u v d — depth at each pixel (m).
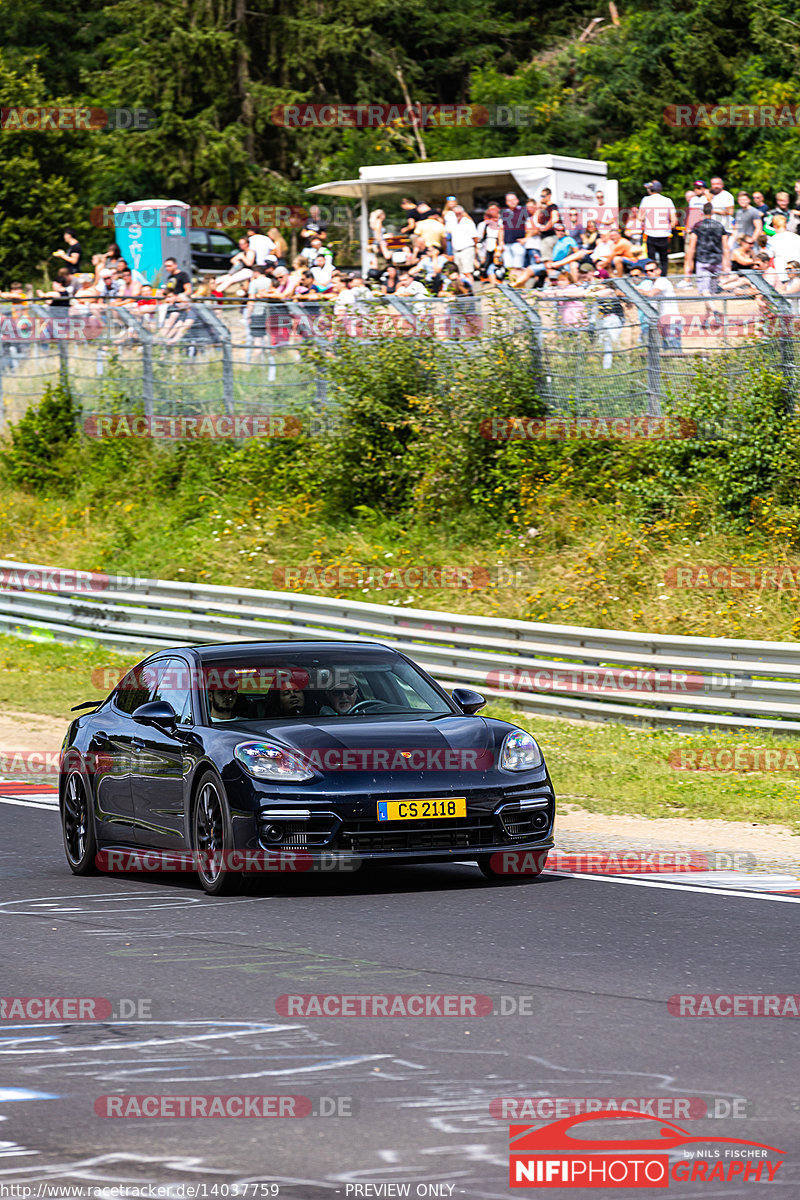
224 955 26.03
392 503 83.44
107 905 31.34
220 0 171.75
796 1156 15.94
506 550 73.75
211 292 98.00
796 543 66.38
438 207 107.31
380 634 63.97
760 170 128.25
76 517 95.62
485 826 30.77
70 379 104.12
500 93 162.88
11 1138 16.91
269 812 29.91
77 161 162.75
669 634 62.88
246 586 80.25
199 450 95.06
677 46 144.38
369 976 24.22
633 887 32.03
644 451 74.56
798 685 50.56
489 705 59.47
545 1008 22.09
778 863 34.84
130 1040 20.86
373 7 178.75
